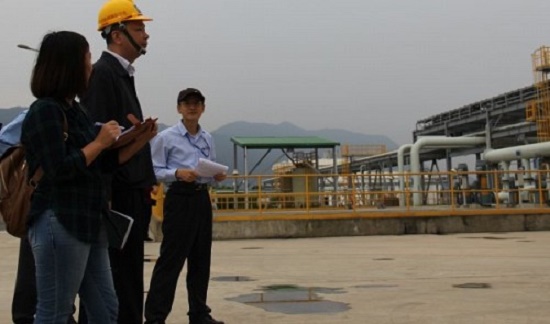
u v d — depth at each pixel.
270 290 6.92
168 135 4.80
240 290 6.95
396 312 5.45
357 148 43.59
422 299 6.13
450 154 33.97
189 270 4.88
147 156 3.83
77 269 2.62
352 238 15.92
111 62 3.72
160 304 4.59
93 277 2.81
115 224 2.94
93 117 3.54
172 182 4.68
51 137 2.50
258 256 11.17
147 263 10.27
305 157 30.08
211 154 5.03
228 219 16.45
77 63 2.65
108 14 3.78
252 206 24.06
